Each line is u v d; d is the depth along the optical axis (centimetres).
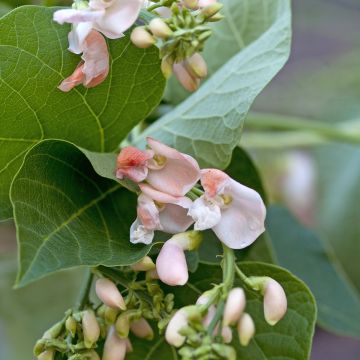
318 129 53
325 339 91
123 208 34
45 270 29
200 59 33
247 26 40
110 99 34
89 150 36
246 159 39
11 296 52
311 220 70
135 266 31
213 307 30
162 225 32
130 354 35
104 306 32
